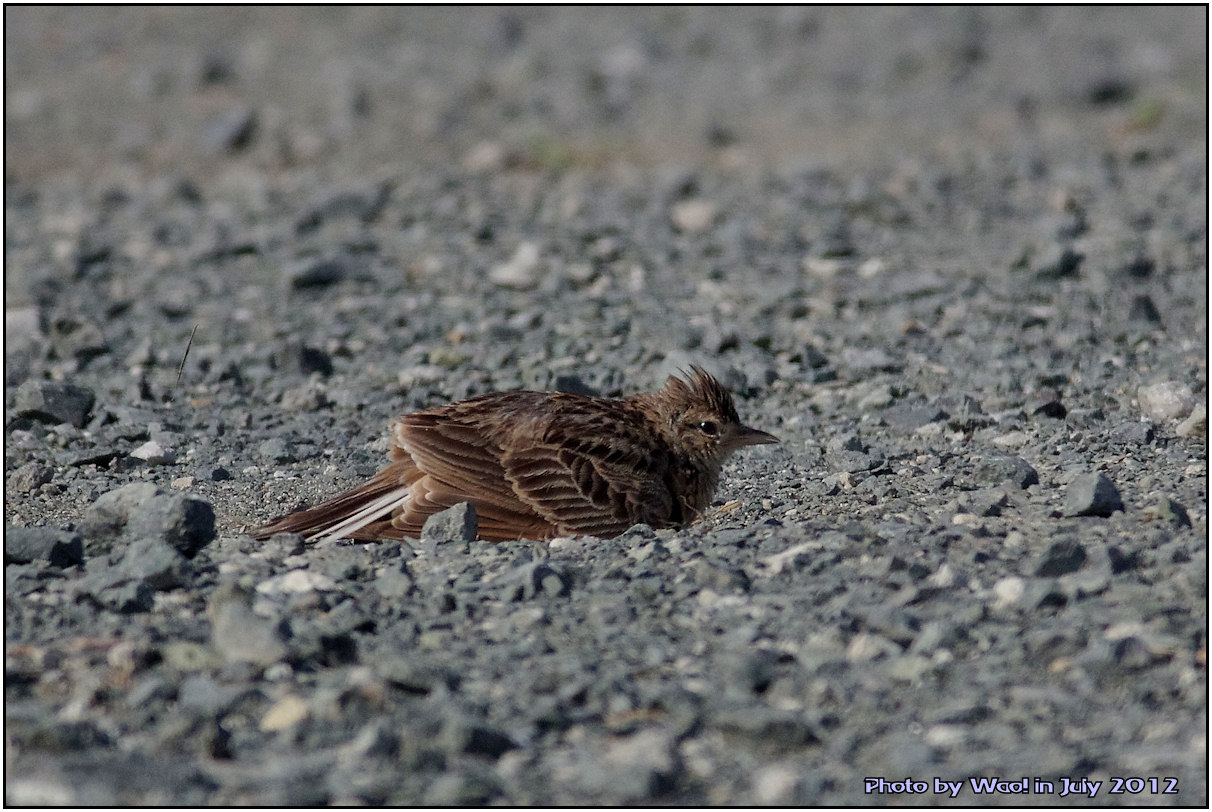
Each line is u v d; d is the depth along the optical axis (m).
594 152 27.64
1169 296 17.00
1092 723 6.82
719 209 23.11
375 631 8.15
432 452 10.37
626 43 37.69
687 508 10.93
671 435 10.91
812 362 15.48
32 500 11.41
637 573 8.95
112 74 34.84
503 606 8.51
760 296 18.00
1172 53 33.78
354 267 19.67
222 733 6.70
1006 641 7.66
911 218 22.08
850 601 8.23
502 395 10.88
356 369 15.82
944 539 9.20
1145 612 7.86
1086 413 13.04
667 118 30.52
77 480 11.95
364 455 12.77
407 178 25.94
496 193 24.80
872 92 32.56
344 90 32.03
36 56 36.59
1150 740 6.65
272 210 24.00
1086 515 9.73
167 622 8.23
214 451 13.02
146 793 6.26
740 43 37.72
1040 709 6.95
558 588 8.68
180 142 29.44
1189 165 24.30
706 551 9.32
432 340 16.84
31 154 28.52
